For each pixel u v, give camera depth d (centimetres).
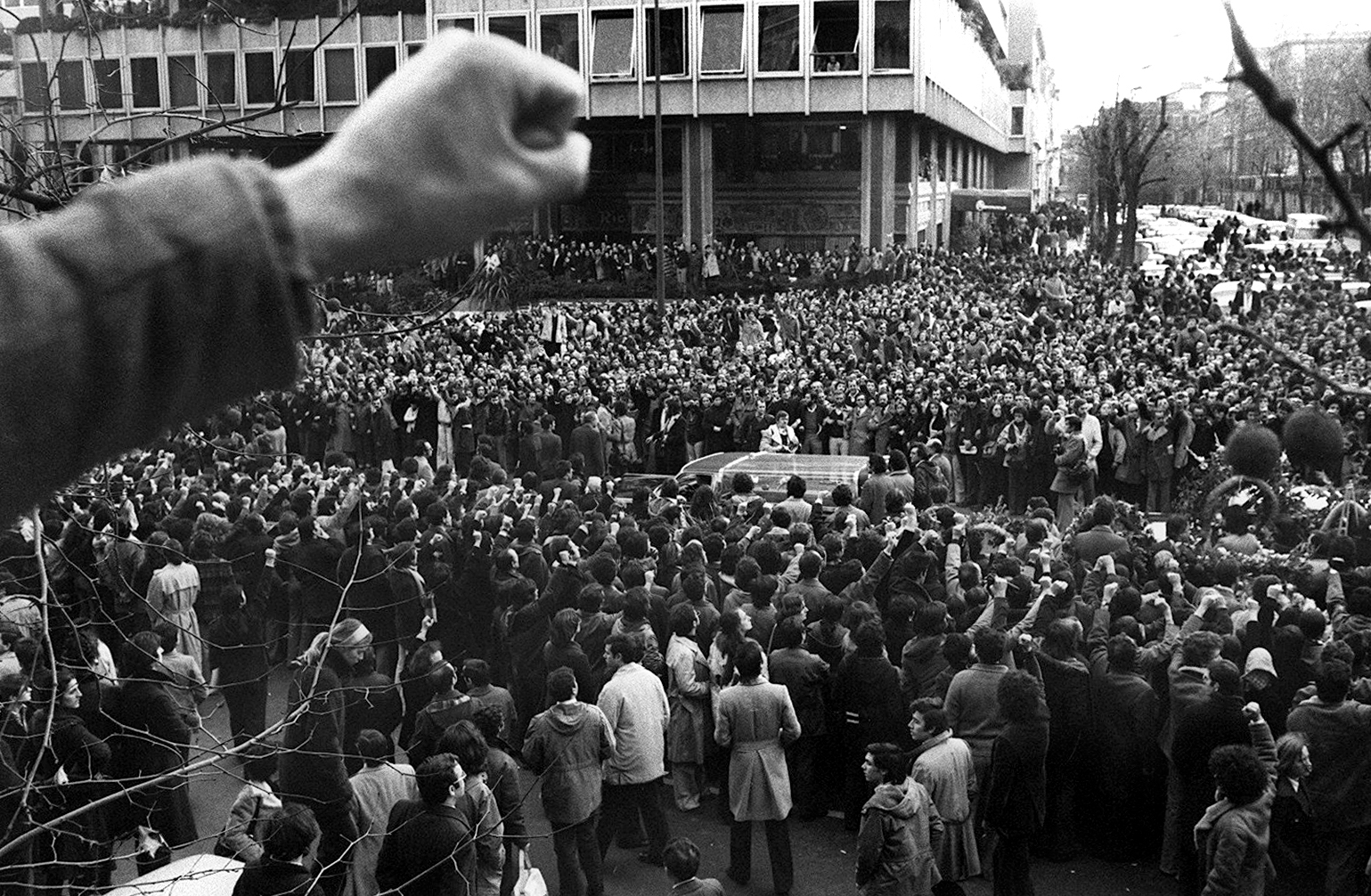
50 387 68
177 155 2248
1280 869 891
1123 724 965
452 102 74
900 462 1678
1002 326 3606
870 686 1014
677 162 5944
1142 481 2148
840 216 5853
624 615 1090
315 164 75
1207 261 4762
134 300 70
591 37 5600
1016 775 855
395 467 2691
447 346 3419
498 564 1233
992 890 947
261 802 725
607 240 5881
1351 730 831
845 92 5522
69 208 73
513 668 1162
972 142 8519
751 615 1119
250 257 71
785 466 1938
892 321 3725
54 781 590
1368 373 2186
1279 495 1348
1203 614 1007
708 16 5541
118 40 4944
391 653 1306
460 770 714
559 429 2725
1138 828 987
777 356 3152
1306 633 941
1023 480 2195
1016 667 987
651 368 2881
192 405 72
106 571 1188
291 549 1321
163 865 841
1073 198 11819
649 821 997
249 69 5088
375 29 5253
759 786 942
